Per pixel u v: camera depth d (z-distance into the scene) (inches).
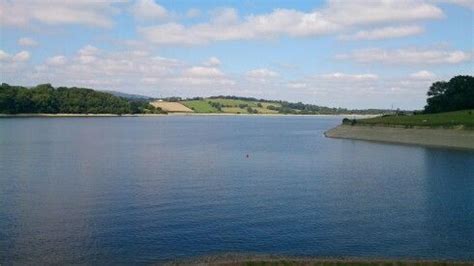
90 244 1347.2
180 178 2504.9
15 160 3189.0
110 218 1630.2
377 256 1258.6
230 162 3238.2
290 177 2568.9
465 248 1328.7
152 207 1800.0
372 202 1910.7
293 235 1445.6
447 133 4618.6
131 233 1454.2
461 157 3540.8
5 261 1205.7
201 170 2824.8
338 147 4429.1
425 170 2837.1
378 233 1471.5
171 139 5324.8
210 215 1681.8
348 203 1889.8
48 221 1584.6
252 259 1222.9
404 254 1277.1
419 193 2100.1
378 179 2501.2
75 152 3752.5
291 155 3703.3
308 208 1797.5
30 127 6894.7
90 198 1957.4
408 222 1601.9
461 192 2121.1
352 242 1380.4
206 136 5910.4
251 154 3772.1
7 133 5654.5
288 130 7554.1
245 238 1413.6
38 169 2778.1
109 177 2516.0
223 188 2212.1
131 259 1232.8
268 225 1555.1
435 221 1615.4
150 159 3366.1
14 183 2299.5
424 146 4483.3
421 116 5856.3
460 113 5812.0
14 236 1412.4
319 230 1502.2
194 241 1380.4
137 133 6245.1
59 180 2399.1
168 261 1218.6
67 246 1328.7
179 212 1722.4
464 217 1669.5
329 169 2898.6
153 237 1417.3
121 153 3737.7
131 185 2273.6
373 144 4746.6
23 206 1801.2
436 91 7268.7
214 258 1237.7
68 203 1859.0
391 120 5713.6
